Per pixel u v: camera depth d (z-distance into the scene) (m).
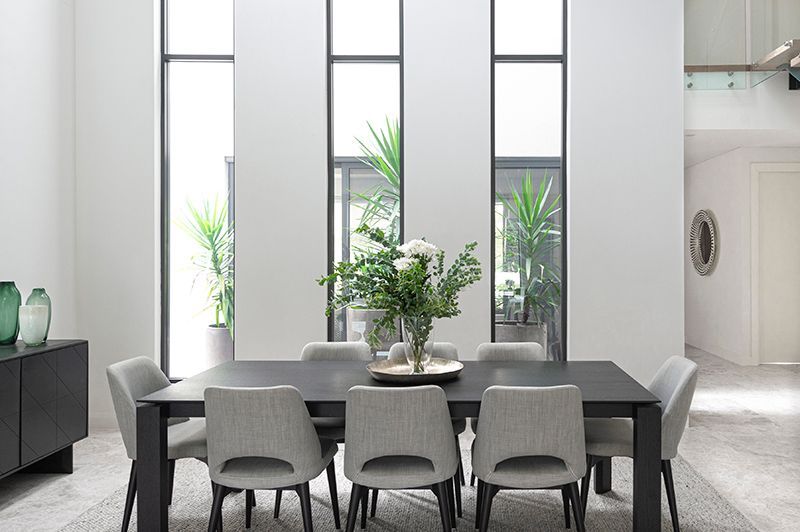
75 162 4.87
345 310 4.93
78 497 3.49
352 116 5.05
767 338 7.57
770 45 5.47
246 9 4.85
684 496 3.46
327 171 4.87
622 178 4.79
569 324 4.81
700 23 5.58
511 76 5.06
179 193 5.09
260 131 4.84
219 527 2.90
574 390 2.51
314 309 4.82
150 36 4.88
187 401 2.71
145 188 4.88
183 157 5.11
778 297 7.53
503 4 5.05
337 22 5.05
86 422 4.05
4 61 4.05
